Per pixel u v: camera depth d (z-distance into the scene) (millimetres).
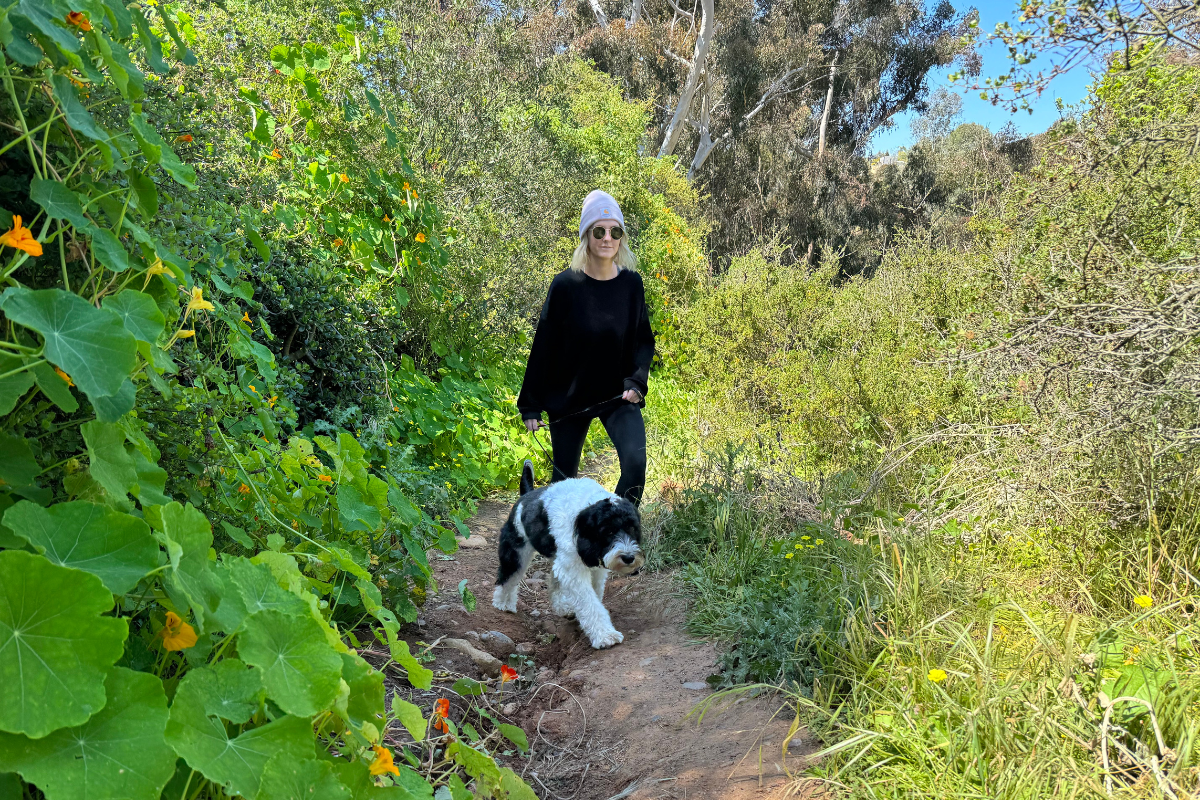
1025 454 3832
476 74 8398
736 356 8570
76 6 1544
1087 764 2207
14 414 1584
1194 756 2168
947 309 7441
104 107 1832
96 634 1233
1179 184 3971
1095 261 3918
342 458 2963
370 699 1815
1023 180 5926
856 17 31031
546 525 4090
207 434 2637
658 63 27969
